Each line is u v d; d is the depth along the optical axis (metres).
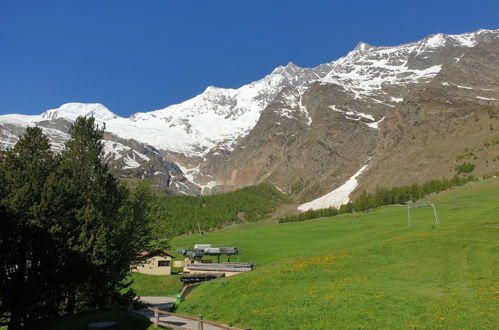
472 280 37.53
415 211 135.88
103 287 43.28
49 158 42.81
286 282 43.81
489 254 44.66
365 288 37.38
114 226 45.25
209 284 50.25
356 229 118.56
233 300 39.00
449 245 50.47
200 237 159.75
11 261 36.22
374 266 47.56
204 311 37.75
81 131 47.72
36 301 37.38
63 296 42.16
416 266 45.38
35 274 37.44
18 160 41.06
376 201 196.00
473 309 28.34
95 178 46.53
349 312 30.02
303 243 109.56
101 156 49.06
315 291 38.12
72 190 41.34
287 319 30.17
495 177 177.25
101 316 37.34
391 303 31.44
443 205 135.12
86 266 39.00
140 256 58.31
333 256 53.84
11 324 36.12
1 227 34.88
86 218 40.72
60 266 37.84
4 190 38.69
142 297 64.44
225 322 32.69
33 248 37.09
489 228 57.91
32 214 37.47
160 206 65.88
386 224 114.06
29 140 42.31
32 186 38.94
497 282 35.28
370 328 26.52
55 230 37.78
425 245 52.31
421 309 29.28
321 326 27.95
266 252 103.38
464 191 162.38
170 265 87.00
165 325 30.92
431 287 36.22
